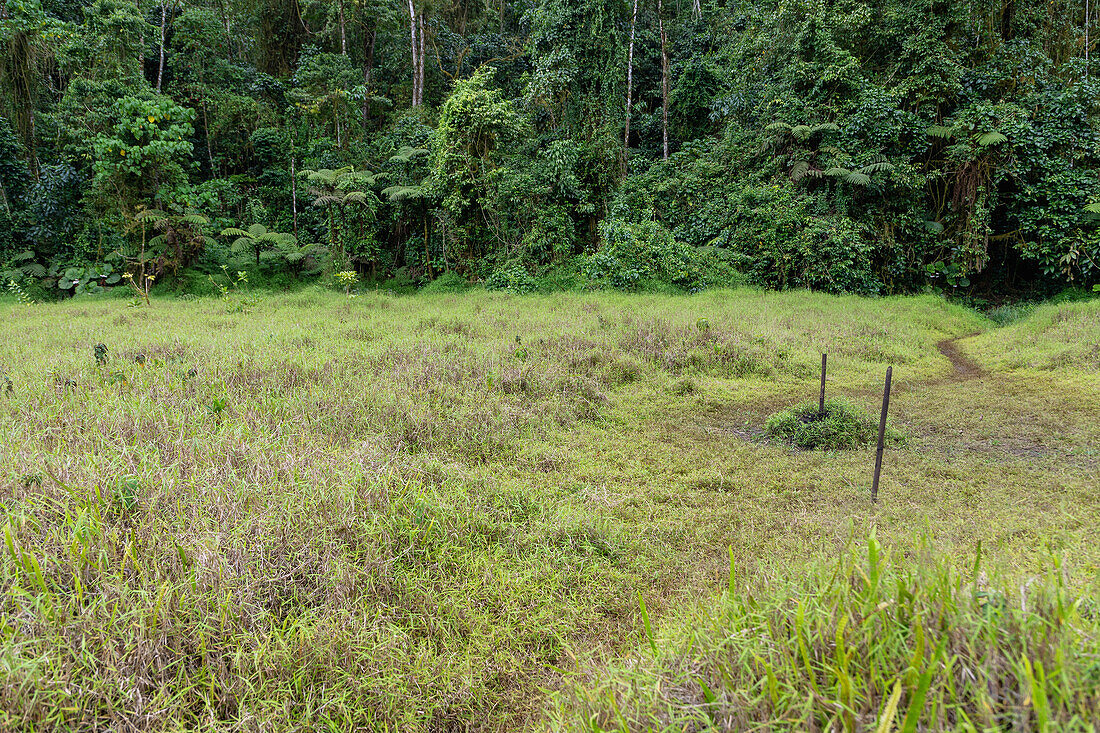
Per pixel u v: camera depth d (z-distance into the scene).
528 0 23.28
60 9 17.66
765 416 5.66
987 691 1.23
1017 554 2.68
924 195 15.55
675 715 1.43
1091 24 16.45
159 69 17.75
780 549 2.99
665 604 2.68
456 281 16.09
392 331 8.59
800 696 1.29
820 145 15.30
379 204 16.94
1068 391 6.36
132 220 14.38
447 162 15.70
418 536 2.87
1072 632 1.30
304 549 2.48
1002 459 4.41
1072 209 14.07
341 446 3.79
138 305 12.20
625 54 17.20
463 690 2.16
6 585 1.99
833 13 15.63
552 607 2.66
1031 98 14.72
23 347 6.72
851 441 4.72
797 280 14.93
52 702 1.66
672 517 3.51
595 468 4.19
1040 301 14.91
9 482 2.58
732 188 16.91
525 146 17.52
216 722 1.78
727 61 19.92
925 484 3.89
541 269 15.85
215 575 2.19
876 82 15.70
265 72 21.39
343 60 19.20
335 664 2.07
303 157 18.80
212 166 18.55
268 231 17.92
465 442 4.34
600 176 17.19
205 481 2.83
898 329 10.05
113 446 3.19
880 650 1.35
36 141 16.81
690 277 15.12
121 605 1.99
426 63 22.86
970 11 14.91
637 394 6.11
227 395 4.53
